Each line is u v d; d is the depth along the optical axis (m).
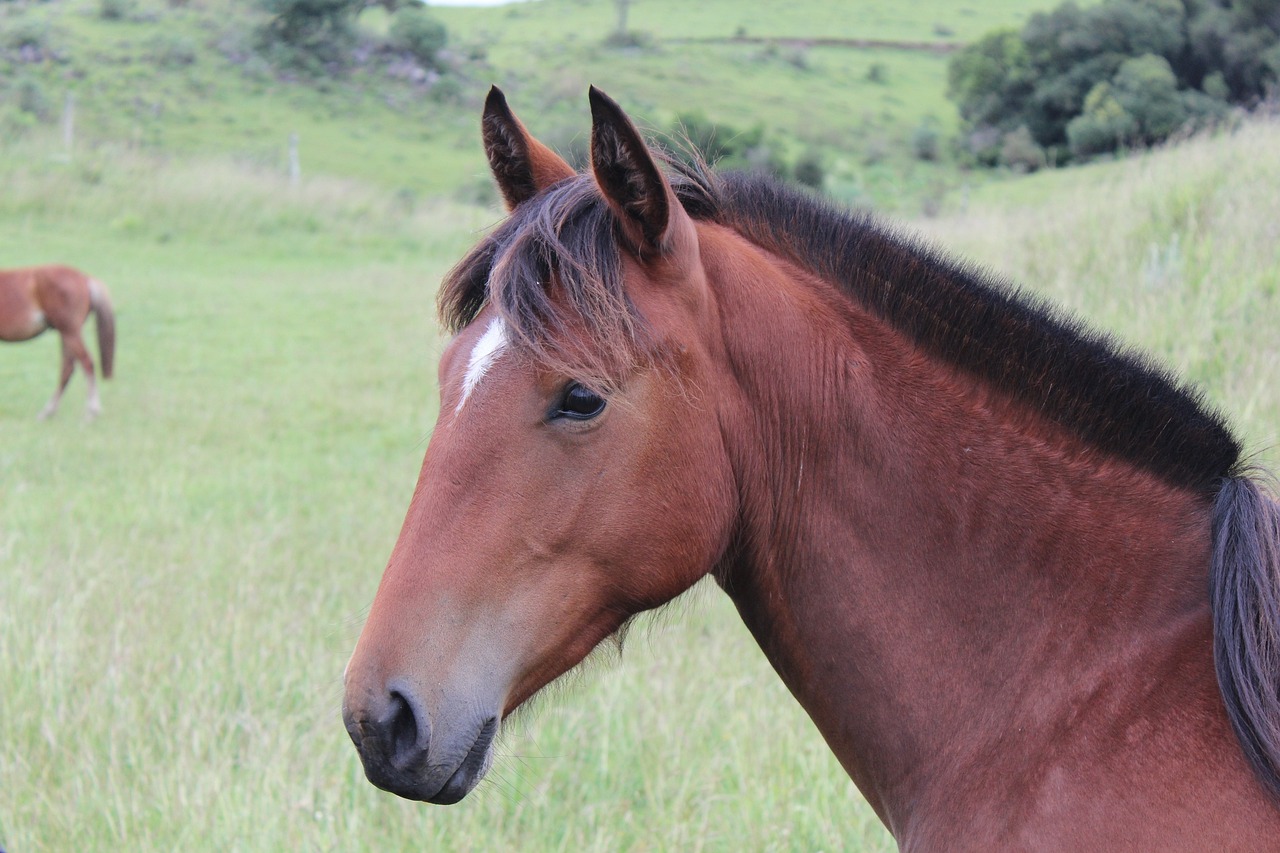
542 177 2.05
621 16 68.00
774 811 3.52
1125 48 36.44
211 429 10.07
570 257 1.81
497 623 1.80
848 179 30.06
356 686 1.73
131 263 18.34
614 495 1.83
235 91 37.91
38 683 4.33
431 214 23.95
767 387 2.00
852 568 1.99
